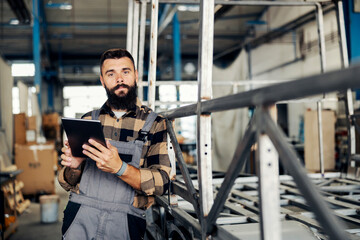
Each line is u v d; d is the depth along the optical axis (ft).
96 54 58.29
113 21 46.16
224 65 54.75
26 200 17.46
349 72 1.71
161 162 4.85
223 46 53.36
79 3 41.96
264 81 11.14
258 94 2.57
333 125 14.55
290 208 6.51
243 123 24.47
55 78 61.16
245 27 45.93
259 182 2.61
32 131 21.62
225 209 6.29
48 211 14.15
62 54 57.41
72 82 65.31
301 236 3.94
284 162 2.35
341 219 5.39
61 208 16.55
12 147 20.10
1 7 39.04
